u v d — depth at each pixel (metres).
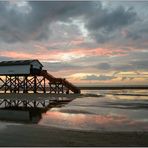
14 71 60.09
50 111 32.62
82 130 19.50
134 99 52.75
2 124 22.20
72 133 18.27
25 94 59.72
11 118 26.72
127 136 17.36
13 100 50.66
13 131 18.84
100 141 15.90
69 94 61.62
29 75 62.62
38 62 61.69
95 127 20.94
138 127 20.98
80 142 15.57
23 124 22.27
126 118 25.94
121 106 38.06
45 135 17.50
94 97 58.97
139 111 31.88
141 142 15.72
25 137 16.81
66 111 32.22
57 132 18.58
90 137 17.00
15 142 15.38
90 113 29.97
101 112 30.91
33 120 25.12
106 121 24.11
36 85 63.88
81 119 25.41
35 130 19.30
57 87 64.75
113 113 29.94
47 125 21.89
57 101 48.12
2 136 17.06
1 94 60.22
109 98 55.94
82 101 47.78
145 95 69.00
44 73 63.12
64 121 24.20
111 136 17.34
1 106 40.28
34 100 50.50
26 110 34.47
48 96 57.97
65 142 15.53
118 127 20.97
